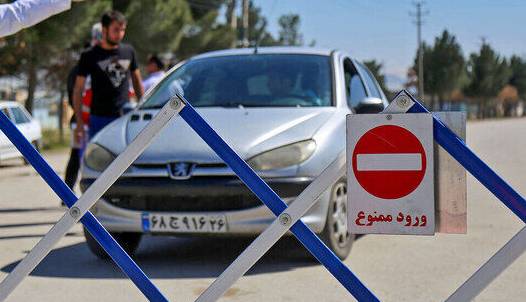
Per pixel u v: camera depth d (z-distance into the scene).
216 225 5.11
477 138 28.27
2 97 27.02
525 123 60.22
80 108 7.39
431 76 77.56
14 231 7.12
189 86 6.32
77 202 3.09
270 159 5.14
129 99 7.48
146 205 5.23
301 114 5.62
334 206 5.40
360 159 2.79
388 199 2.77
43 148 24.16
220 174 5.10
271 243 2.92
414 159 2.74
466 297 2.68
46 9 3.43
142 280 3.13
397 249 6.02
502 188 2.64
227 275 2.95
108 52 7.30
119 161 3.05
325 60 6.41
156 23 27.03
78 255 5.90
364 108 5.79
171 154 5.21
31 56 22.89
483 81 89.56
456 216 2.75
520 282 4.86
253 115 5.61
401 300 4.50
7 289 3.15
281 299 4.52
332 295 4.61
